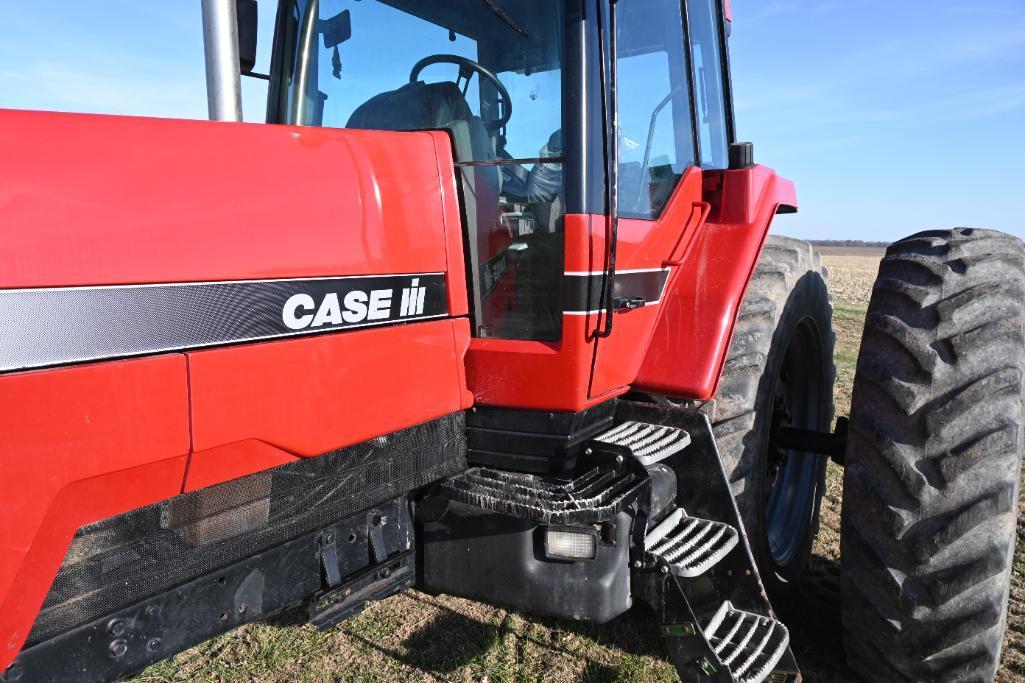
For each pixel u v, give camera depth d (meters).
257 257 1.48
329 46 2.31
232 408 1.45
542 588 1.89
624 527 1.87
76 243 1.25
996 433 1.94
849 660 2.27
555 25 1.87
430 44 2.09
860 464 2.09
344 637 2.68
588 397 1.92
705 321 2.19
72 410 1.24
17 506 1.19
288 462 1.59
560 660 2.54
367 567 1.85
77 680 1.35
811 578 3.13
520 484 1.88
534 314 1.93
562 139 1.84
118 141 1.34
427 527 2.01
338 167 1.64
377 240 1.70
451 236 1.88
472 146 2.00
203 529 1.49
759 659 1.84
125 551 1.38
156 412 1.34
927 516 1.98
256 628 2.75
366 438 1.71
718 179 2.47
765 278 2.68
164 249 1.36
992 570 1.92
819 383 3.13
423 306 1.82
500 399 1.95
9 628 1.22
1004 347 2.02
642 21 2.28
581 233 1.81
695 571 1.83
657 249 2.21
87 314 1.26
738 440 2.38
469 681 2.42
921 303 2.12
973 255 2.18
